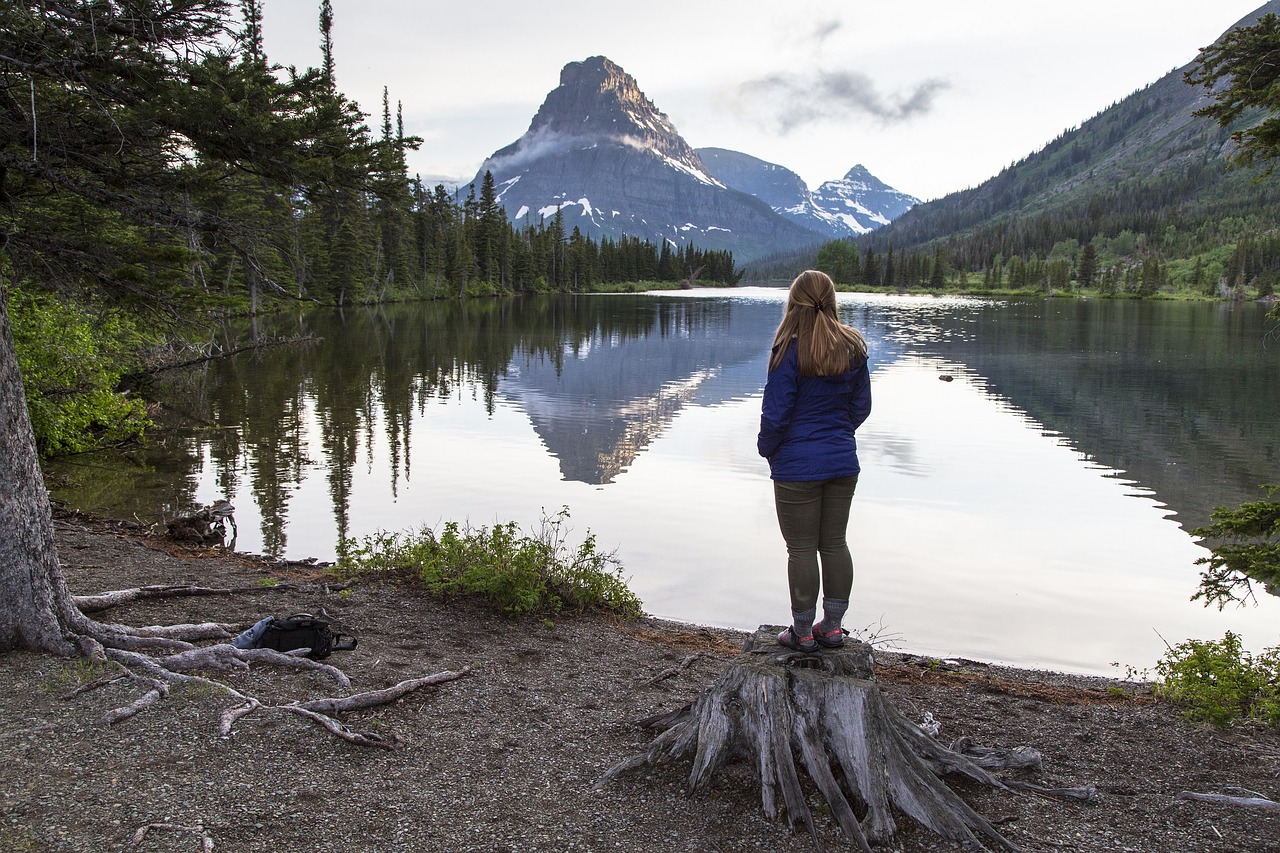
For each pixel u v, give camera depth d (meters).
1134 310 100.38
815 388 3.76
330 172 5.90
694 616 8.62
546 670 6.09
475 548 8.30
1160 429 21.14
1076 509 13.43
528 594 7.43
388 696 5.04
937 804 3.76
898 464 16.78
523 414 21.92
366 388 26.23
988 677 7.05
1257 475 16.17
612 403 24.09
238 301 7.27
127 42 5.11
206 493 13.20
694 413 22.42
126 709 4.40
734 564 10.39
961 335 55.22
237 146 5.57
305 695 4.98
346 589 7.75
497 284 127.00
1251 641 8.30
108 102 5.51
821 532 3.95
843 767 3.79
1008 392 27.75
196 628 5.77
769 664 4.07
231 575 8.21
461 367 32.41
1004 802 4.07
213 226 6.81
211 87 5.34
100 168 5.92
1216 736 5.29
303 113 5.77
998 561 10.72
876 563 10.60
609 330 53.28
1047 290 178.25
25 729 4.16
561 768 4.36
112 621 6.08
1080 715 5.77
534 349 40.25
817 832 3.65
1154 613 9.07
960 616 8.86
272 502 12.84
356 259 81.25
